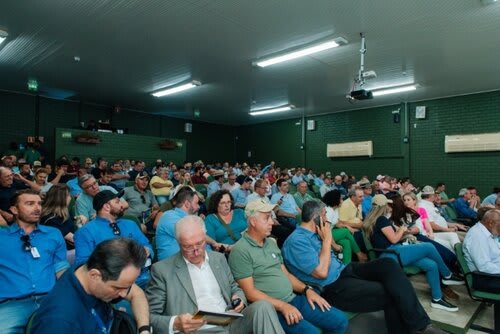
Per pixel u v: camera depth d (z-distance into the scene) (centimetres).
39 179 498
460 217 639
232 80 749
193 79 744
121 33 506
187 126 1287
